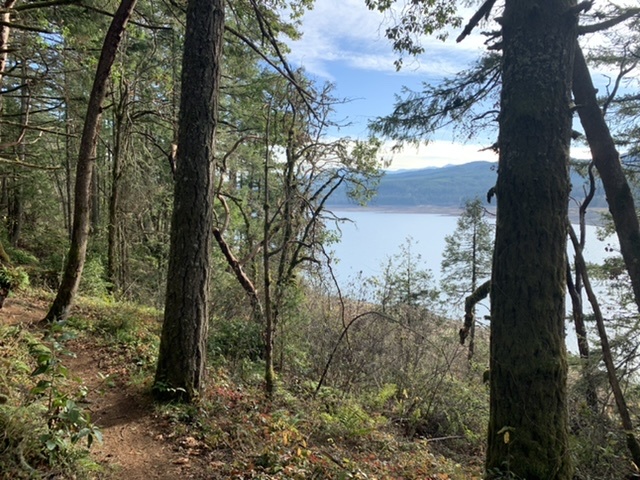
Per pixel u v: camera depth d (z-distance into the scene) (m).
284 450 4.32
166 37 14.26
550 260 4.50
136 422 4.73
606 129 7.56
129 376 6.00
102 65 7.61
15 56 9.51
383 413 8.41
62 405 3.13
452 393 9.42
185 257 5.26
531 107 4.53
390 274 13.66
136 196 14.67
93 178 18.67
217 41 5.31
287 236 9.39
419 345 10.02
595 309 6.97
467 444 8.12
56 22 10.06
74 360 6.41
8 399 3.46
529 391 4.45
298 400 6.82
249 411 5.53
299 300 9.73
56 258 16.09
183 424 4.76
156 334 8.56
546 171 4.50
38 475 2.88
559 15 4.53
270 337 6.97
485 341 14.44
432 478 5.02
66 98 11.42
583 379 7.52
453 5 7.14
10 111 15.41
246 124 15.76
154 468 3.88
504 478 4.34
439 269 25.06
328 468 4.20
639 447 6.50
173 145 11.56
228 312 11.24
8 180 17.31
